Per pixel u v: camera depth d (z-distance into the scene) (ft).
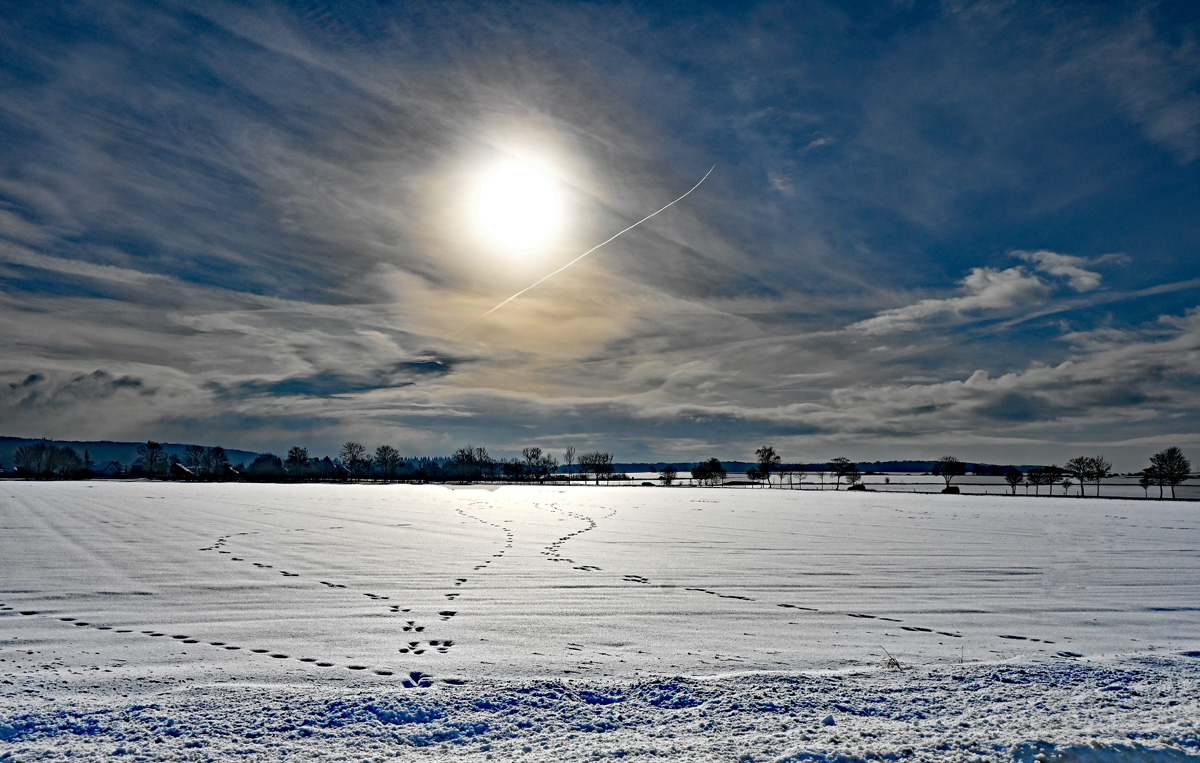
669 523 101.19
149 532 77.61
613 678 25.77
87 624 34.37
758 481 387.34
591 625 35.32
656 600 41.96
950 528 95.50
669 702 22.82
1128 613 40.16
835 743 18.61
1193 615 39.78
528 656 29.19
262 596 41.78
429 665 27.63
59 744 18.49
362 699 22.25
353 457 431.84
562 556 62.08
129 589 43.50
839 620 37.32
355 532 81.92
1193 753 17.34
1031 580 51.13
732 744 18.79
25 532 75.87
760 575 52.16
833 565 57.72
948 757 17.33
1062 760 16.99
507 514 118.01
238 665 27.27
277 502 145.89
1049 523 106.83
